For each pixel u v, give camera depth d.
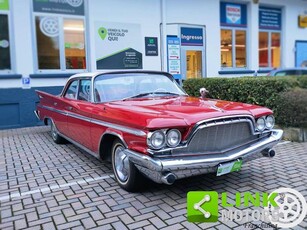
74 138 5.95
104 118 4.62
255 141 4.45
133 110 4.23
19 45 9.45
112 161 4.64
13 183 4.88
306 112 6.96
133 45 11.34
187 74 12.77
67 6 10.12
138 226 3.46
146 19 11.56
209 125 3.89
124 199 4.15
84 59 10.55
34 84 9.72
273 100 7.49
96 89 5.28
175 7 12.29
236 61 14.48
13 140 7.87
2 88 9.30
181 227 3.42
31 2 9.55
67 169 5.48
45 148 6.97
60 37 10.09
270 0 14.90
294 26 15.89
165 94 5.47
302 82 8.26
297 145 6.73
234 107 4.45
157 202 4.03
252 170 5.15
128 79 5.52
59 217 3.72
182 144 3.84
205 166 3.87
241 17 14.42
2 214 3.84
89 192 4.43
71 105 5.85
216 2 13.34
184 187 4.49
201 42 13.10
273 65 15.62
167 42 11.98
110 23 10.85
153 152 3.72
